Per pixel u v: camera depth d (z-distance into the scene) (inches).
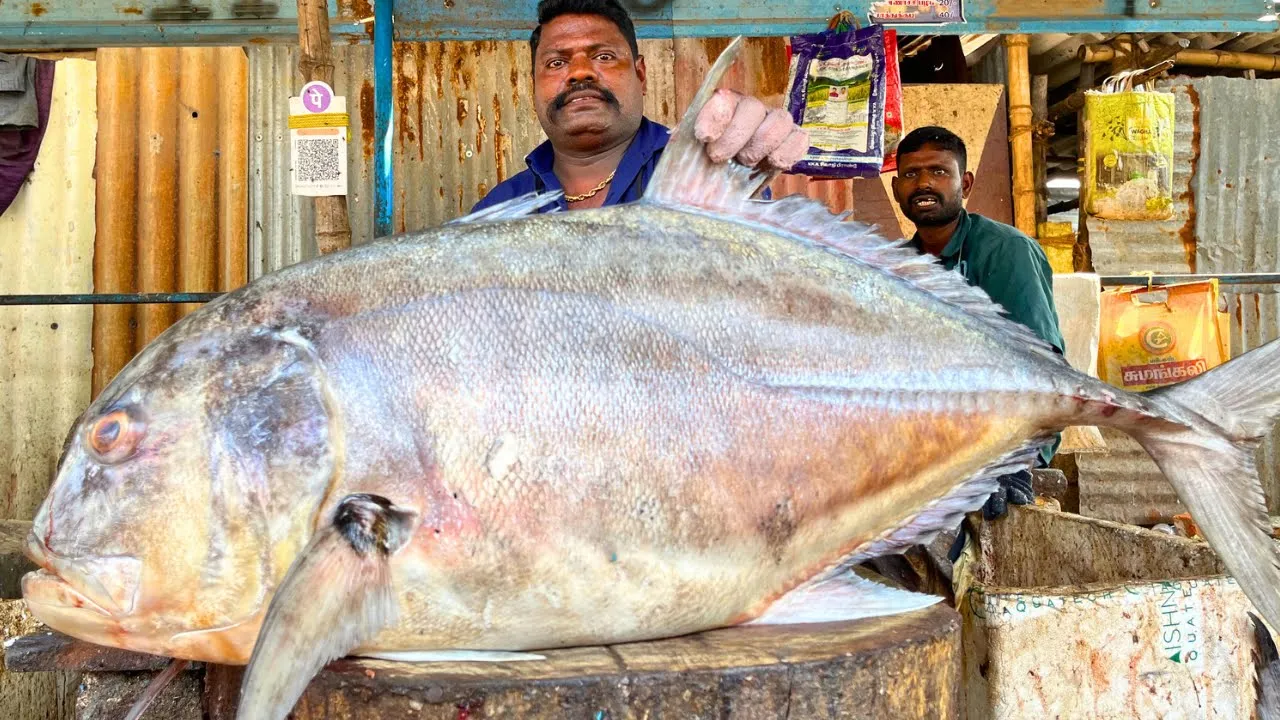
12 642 69.9
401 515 50.6
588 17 95.7
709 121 60.6
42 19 150.6
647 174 98.1
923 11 150.0
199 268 171.9
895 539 63.7
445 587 51.6
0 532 130.6
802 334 58.7
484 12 145.7
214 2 151.9
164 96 171.3
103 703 72.1
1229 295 219.1
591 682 49.6
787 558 59.8
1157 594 73.0
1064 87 263.0
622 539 53.9
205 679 71.4
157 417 50.6
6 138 169.3
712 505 56.0
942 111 208.8
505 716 49.1
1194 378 63.6
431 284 54.1
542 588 52.8
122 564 49.2
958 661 61.0
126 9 151.3
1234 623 74.0
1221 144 219.6
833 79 145.6
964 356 61.6
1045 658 71.3
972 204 208.8
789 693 51.7
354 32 155.9
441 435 51.4
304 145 103.9
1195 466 62.1
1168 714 72.2
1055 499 147.9
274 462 50.0
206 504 49.6
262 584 50.1
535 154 106.0
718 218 61.4
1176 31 152.1
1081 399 61.7
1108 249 214.2
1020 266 119.0
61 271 172.9
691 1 151.6
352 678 49.6
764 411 57.2
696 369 56.0
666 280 57.1
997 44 221.1
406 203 173.8
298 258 173.6
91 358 173.6
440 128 173.9
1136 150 197.9
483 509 51.6
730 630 59.6
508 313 53.9
